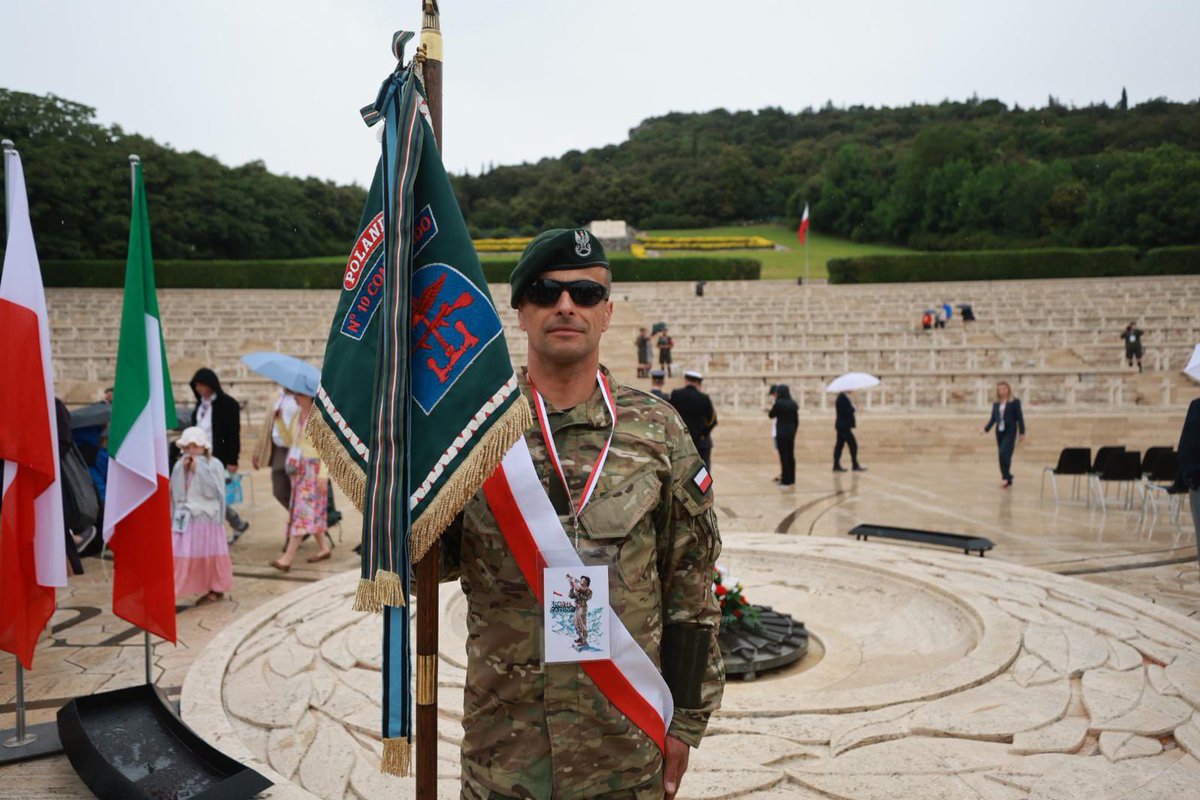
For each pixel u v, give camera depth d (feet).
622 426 7.59
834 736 14.51
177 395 78.18
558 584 7.04
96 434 33.45
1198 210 212.02
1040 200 254.06
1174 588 27.55
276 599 23.84
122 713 14.78
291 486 32.42
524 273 7.43
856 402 74.84
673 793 7.59
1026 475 54.54
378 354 7.29
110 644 22.62
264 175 254.47
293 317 129.59
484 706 7.30
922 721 15.11
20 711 14.90
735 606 19.45
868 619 23.52
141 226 15.78
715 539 7.89
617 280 180.65
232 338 103.55
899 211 275.18
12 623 14.57
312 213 261.24
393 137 7.53
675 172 347.77
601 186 332.60
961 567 26.40
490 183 356.59
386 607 6.91
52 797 12.83
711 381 75.51
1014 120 330.75
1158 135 286.66
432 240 7.38
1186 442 22.79
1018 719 15.17
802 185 327.26
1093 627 20.38
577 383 7.65
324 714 16.30
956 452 62.44
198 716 15.80
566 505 7.32
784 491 48.93
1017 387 74.08
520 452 7.29
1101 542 34.81
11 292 14.42
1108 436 62.64
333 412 7.55
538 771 7.08
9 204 14.49
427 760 7.23
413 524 6.86
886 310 128.47
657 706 7.36
